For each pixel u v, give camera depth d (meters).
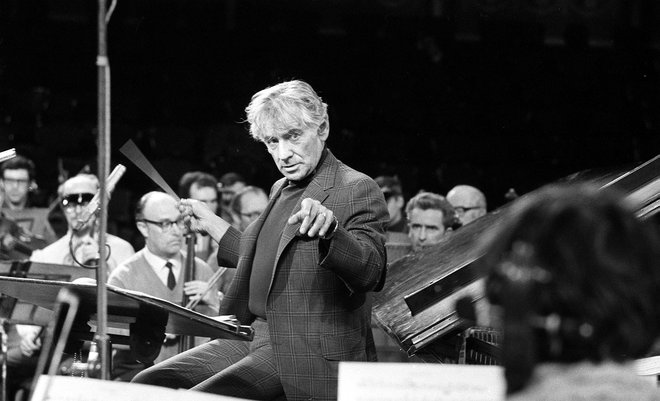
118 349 7.75
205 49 14.77
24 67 14.29
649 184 4.47
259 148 14.16
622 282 1.88
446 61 15.02
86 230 8.92
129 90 14.54
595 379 1.89
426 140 14.88
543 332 1.91
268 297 4.81
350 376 3.05
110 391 3.18
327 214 4.33
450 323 4.44
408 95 14.99
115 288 4.10
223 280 8.84
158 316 4.45
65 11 14.38
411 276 5.91
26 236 10.03
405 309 4.97
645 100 14.88
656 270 1.91
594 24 14.92
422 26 14.99
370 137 14.81
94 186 9.05
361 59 14.98
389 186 11.02
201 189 10.33
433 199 9.41
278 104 4.92
